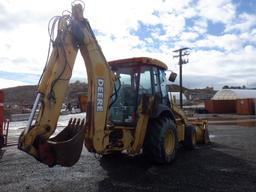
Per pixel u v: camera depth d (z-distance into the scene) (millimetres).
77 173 8195
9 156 10766
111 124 9086
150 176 7828
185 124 11703
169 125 9141
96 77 7641
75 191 6711
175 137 9461
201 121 13430
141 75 9172
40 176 7945
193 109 49938
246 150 11469
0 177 7895
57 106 6766
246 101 44094
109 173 8164
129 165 9016
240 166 8805
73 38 7195
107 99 7930
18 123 29531
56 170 8539
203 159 9797
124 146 8531
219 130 19484
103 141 7844
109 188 6887
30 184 7258
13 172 8383
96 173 8172
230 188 6809
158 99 9047
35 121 6613
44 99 6617
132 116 8938
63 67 6930
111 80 8094
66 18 7148
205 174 7957
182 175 7891
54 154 6430
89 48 7539
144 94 8891
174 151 9383
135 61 9070
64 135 7234
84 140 7547
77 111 47312
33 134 6383
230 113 49000
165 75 10406
